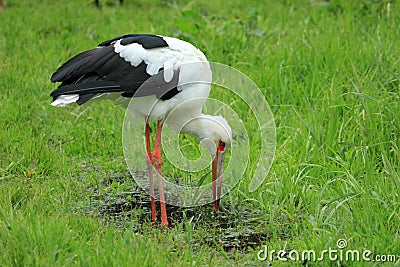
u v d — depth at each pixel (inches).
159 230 366.6
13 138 470.9
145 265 302.5
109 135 492.4
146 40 390.3
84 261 298.5
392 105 451.5
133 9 819.4
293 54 563.8
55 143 483.8
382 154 398.9
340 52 546.3
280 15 740.7
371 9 676.1
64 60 611.2
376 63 507.5
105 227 362.6
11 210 345.7
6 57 619.5
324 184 391.9
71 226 348.5
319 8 735.7
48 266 295.3
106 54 382.3
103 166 457.1
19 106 517.3
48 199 391.2
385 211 347.3
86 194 413.4
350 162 415.2
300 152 433.4
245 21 644.1
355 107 456.4
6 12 778.2
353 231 334.6
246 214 391.2
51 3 844.6
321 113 454.6
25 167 440.1
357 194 360.5
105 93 385.7
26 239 313.0
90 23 743.1
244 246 353.1
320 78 517.3
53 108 525.7
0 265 300.2
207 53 581.3
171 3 828.6
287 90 510.6
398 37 577.0
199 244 350.0
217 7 798.5
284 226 370.3
